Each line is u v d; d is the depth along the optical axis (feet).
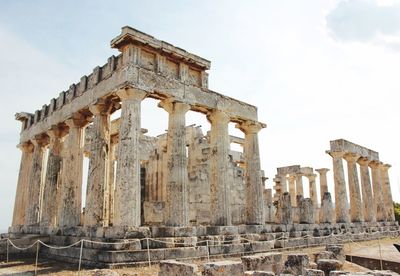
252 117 84.99
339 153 118.01
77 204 74.02
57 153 85.87
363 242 101.76
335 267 41.29
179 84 69.00
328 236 92.79
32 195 91.61
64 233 67.46
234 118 81.71
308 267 44.21
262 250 70.69
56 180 84.64
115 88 63.31
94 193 65.31
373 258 60.03
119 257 49.73
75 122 77.77
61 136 87.56
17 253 65.16
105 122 69.72
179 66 70.69
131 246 52.24
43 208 82.12
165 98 68.03
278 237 79.36
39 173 93.61
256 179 82.43
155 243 55.67
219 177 74.74
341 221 113.50
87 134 102.94
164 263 36.73
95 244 54.29
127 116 60.03
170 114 68.44
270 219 128.57
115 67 66.64
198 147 112.16
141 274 43.70
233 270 33.81
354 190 123.44
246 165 84.38
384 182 159.02
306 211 97.35
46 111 92.53
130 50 62.54
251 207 80.89
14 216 97.14
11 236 85.87
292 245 79.71
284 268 44.60
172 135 67.21
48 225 80.94
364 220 133.49
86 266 50.80
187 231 62.23
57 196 85.92
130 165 57.82
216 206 73.82
